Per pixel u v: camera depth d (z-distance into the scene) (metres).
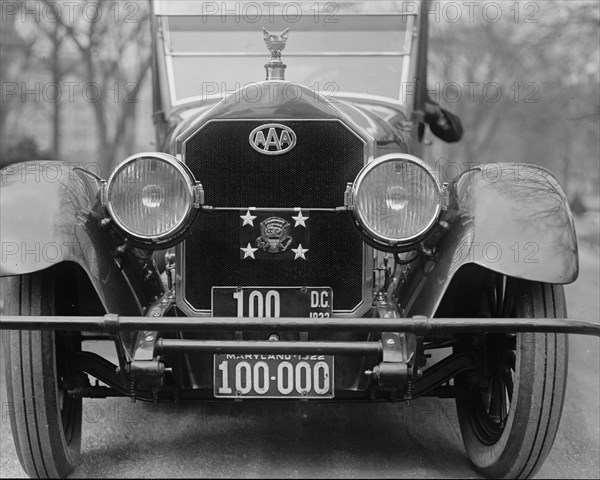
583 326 2.59
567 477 3.21
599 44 10.28
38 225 2.87
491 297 3.42
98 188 3.23
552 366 2.91
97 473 3.24
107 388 3.24
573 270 2.83
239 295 3.20
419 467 3.33
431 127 5.34
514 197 2.97
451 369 3.25
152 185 2.94
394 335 3.00
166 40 4.60
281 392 3.00
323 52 4.55
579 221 11.72
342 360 3.18
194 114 4.11
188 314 3.22
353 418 3.93
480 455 3.25
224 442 3.60
